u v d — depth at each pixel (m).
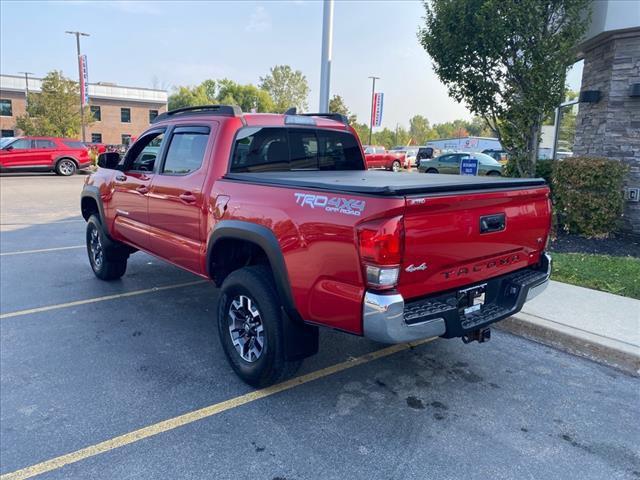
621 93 8.89
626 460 2.96
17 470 2.82
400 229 2.72
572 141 11.05
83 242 9.21
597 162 8.17
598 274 6.28
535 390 3.80
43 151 23.02
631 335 4.50
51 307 5.58
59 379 3.89
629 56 8.72
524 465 2.90
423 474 2.80
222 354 4.39
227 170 4.10
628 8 8.24
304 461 2.91
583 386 3.88
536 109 8.15
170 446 3.04
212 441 3.10
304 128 4.79
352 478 2.76
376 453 2.99
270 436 3.16
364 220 2.77
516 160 8.83
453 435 3.19
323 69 9.34
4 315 5.31
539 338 4.74
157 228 4.91
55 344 4.56
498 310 3.51
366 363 4.25
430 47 8.79
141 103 59.09
